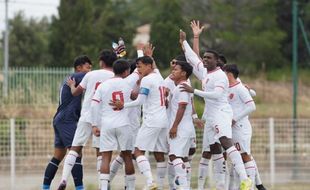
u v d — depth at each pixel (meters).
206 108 43.06
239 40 168.12
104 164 41.09
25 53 173.25
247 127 44.66
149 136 41.62
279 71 171.88
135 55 140.75
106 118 40.91
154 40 117.12
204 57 42.53
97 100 40.88
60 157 44.25
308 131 73.31
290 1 184.88
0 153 68.81
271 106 112.38
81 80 43.56
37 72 93.44
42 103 87.50
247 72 167.75
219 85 41.81
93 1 162.88
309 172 70.81
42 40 176.62
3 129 69.25
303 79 165.38
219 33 166.75
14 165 65.25
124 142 41.16
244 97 43.88
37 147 69.88
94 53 141.50
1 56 170.38
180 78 42.59
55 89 92.31
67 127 43.56
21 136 69.38
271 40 172.00
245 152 44.38
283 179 65.69
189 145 42.56
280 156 71.69
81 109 43.31
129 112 42.06
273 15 176.25
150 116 41.56
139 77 41.75
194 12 169.75
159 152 43.41
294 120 73.00
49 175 44.12
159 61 116.50
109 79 41.16
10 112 81.31
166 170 48.59
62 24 152.00
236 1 173.25
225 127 42.06
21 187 57.94
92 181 59.84
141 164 41.25
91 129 42.75
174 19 128.88
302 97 142.00
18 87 90.94
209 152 44.06
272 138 68.88
